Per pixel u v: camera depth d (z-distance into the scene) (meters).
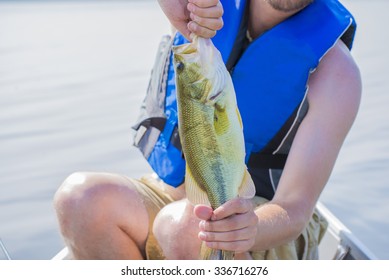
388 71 9.11
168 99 2.72
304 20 2.53
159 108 2.74
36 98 7.98
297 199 2.32
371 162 5.29
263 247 2.21
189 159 1.94
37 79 9.26
